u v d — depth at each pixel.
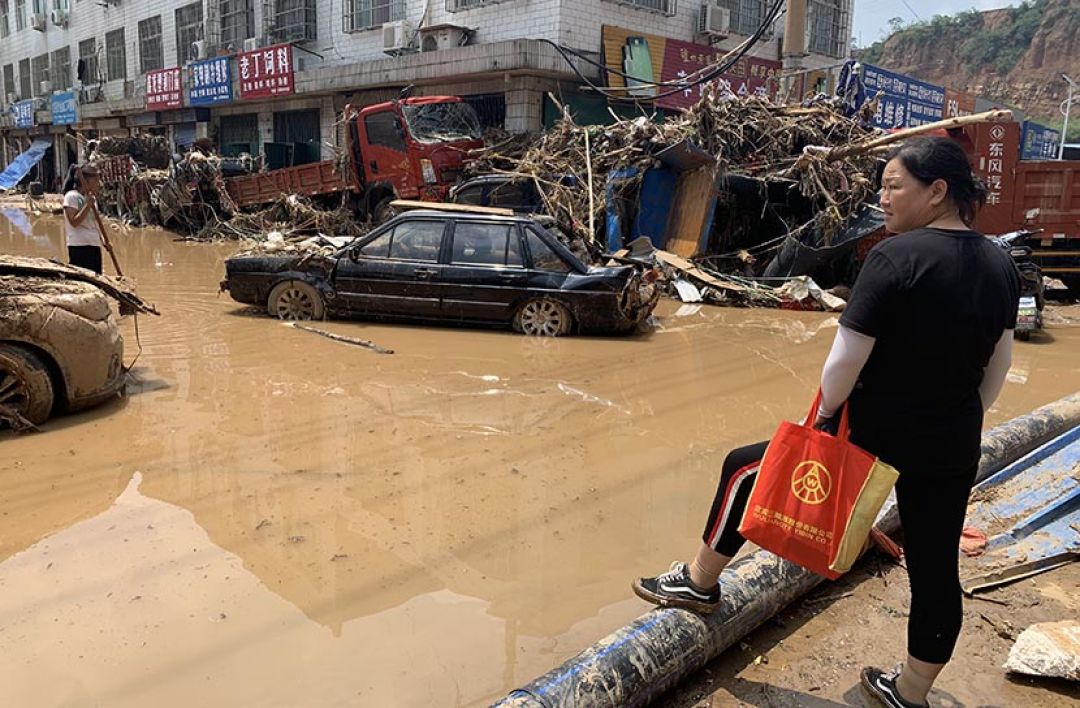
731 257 11.89
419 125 14.92
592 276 8.12
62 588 3.25
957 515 2.28
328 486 4.34
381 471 4.57
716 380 6.69
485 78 18.02
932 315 2.06
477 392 6.21
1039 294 9.31
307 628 3.01
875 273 2.12
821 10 23.36
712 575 2.67
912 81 22.27
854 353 2.13
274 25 23.94
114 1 32.31
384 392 6.18
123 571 3.40
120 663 2.78
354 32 21.66
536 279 8.23
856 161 11.38
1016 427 5.01
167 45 29.89
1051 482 4.31
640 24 18.61
